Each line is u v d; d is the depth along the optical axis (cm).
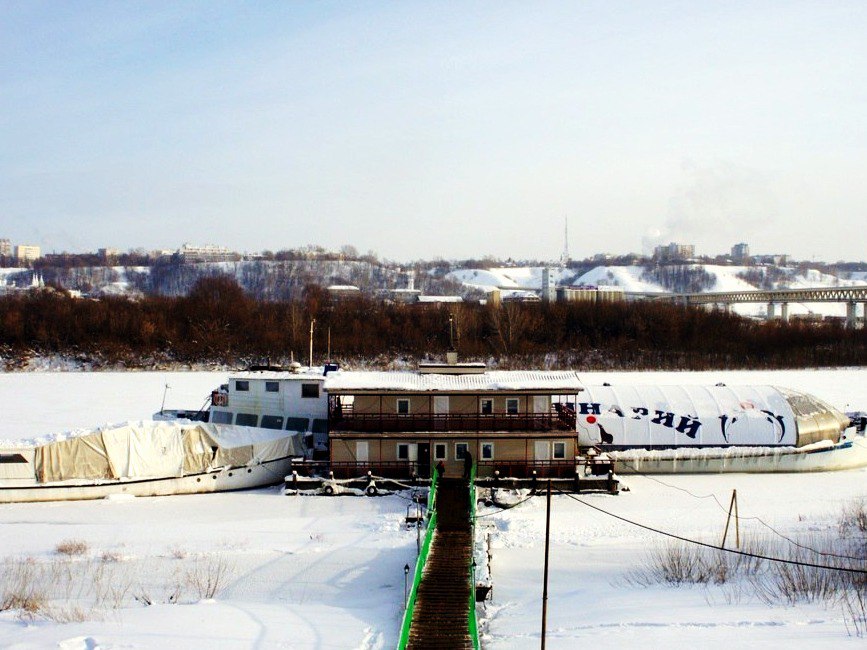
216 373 13150
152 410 9269
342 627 3359
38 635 3216
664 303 19200
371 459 6009
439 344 15075
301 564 4322
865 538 4684
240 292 18675
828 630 3259
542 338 15650
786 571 4038
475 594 3781
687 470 6675
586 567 4369
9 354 13925
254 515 5331
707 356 14762
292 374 6850
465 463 5928
